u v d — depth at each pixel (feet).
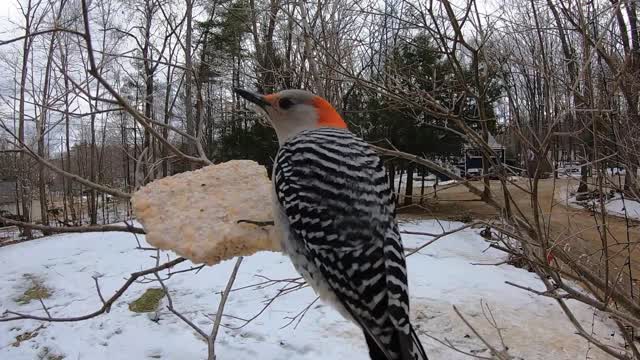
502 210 1.15
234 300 2.50
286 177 0.64
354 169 0.63
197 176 0.77
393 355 0.55
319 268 0.61
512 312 2.27
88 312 2.52
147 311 2.47
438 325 2.20
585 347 1.94
